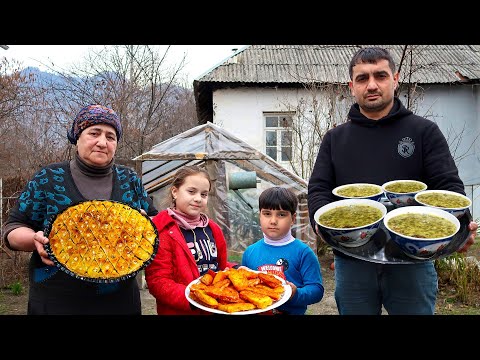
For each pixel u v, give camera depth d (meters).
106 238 2.14
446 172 2.31
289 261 2.66
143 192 2.58
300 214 7.37
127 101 12.92
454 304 5.46
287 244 2.73
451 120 12.22
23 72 10.31
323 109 10.79
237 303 1.91
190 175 2.53
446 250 2.03
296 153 11.34
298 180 7.40
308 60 12.88
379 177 2.42
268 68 12.41
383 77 2.37
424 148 2.38
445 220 2.05
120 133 2.38
